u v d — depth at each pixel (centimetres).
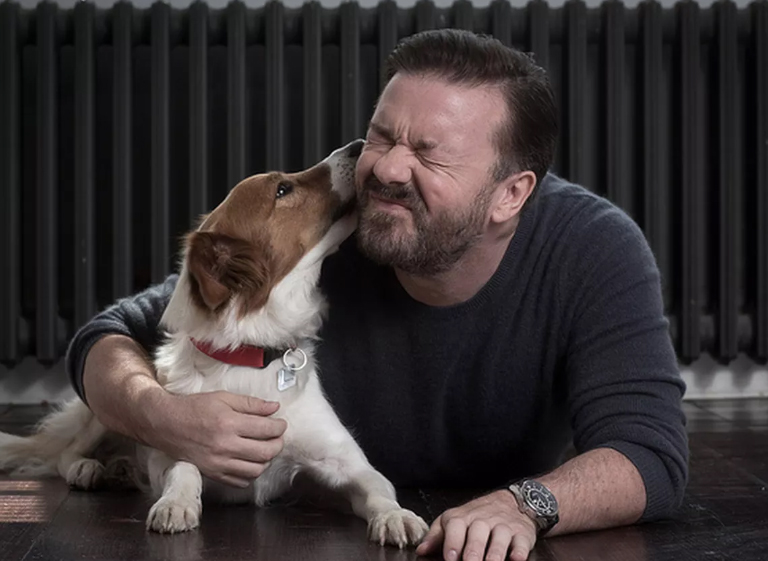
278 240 254
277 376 249
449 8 466
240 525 240
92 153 458
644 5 469
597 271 249
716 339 487
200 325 247
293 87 482
